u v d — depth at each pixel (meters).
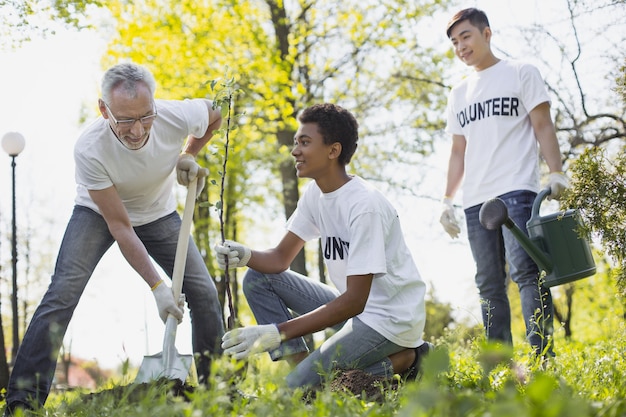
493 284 4.55
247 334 3.37
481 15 4.71
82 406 2.92
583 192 3.78
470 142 4.71
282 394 2.57
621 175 3.75
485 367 2.31
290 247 4.01
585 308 12.83
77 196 3.92
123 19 10.98
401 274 3.66
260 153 12.59
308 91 11.61
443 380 2.83
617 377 3.17
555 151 4.50
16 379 3.60
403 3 10.99
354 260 3.51
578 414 1.76
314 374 3.49
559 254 4.19
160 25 10.98
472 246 4.65
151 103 3.54
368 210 3.54
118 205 3.72
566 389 2.61
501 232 4.58
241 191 13.90
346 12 11.49
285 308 4.07
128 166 3.72
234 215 15.38
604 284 11.82
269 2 11.82
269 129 11.45
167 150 3.85
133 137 3.55
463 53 4.72
